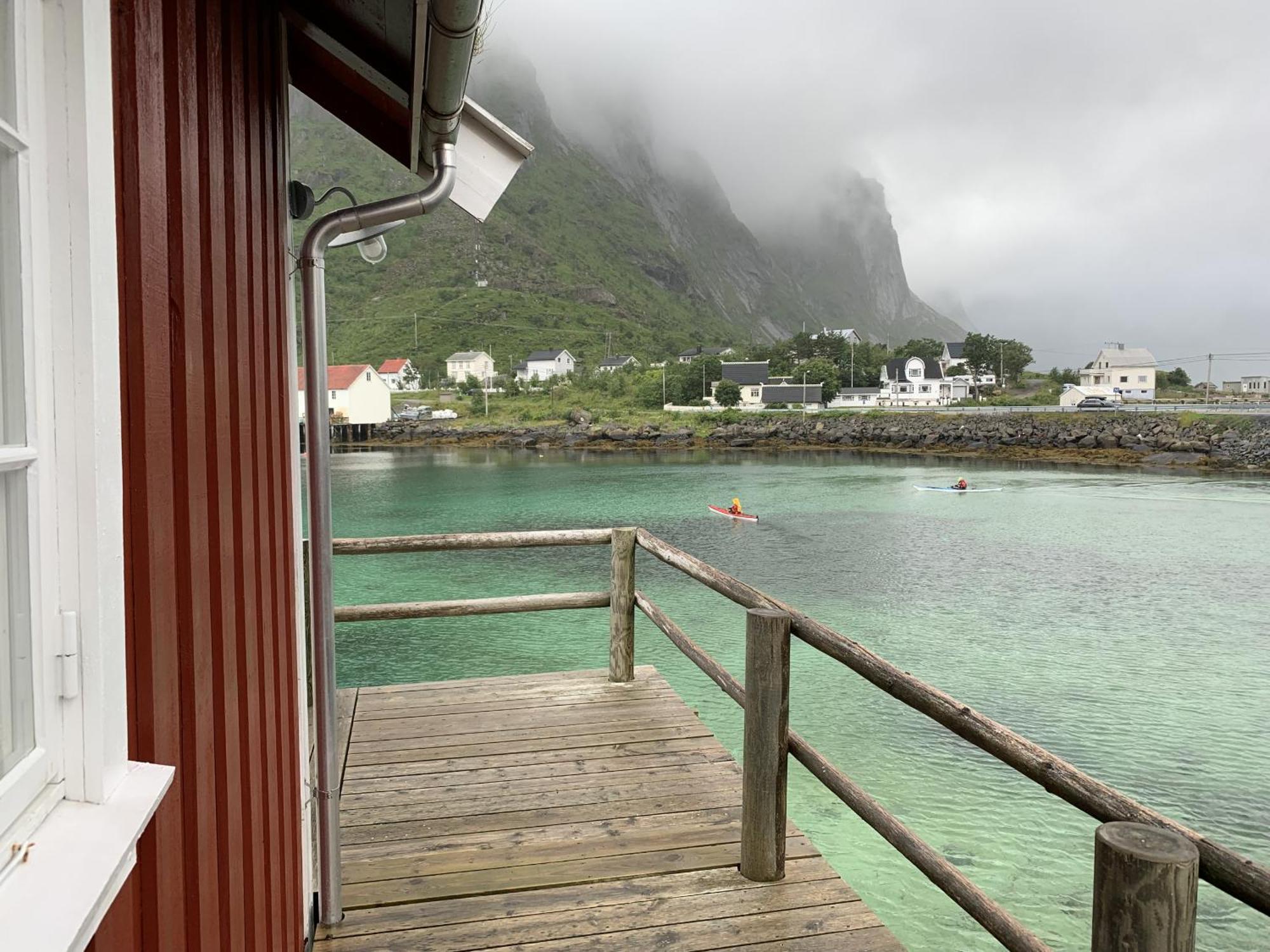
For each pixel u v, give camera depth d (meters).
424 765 3.22
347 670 10.79
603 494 33.22
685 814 2.85
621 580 4.07
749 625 2.44
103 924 0.79
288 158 2.31
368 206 2.08
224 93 1.48
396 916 2.29
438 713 3.75
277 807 1.84
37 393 0.70
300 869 2.14
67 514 0.74
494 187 2.67
